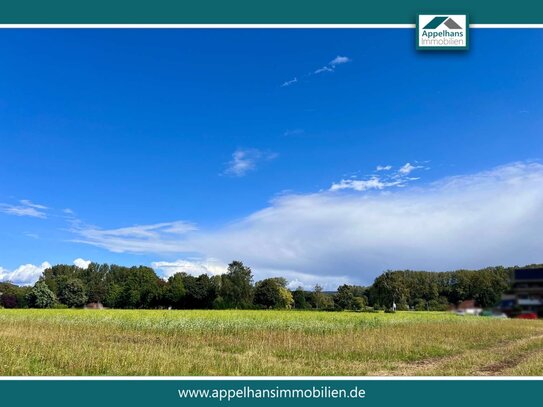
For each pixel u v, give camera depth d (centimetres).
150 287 8562
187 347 2133
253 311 6056
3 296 8612
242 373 1423
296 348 2106
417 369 1591
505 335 2436
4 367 1416
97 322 3531
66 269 10162
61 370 1412
